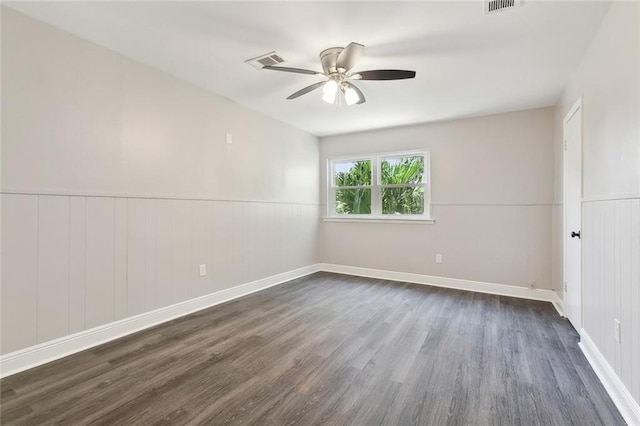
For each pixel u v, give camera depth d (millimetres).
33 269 2020
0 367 1879
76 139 2223
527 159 3668
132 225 2574
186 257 3020
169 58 2545
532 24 1999
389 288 4027
